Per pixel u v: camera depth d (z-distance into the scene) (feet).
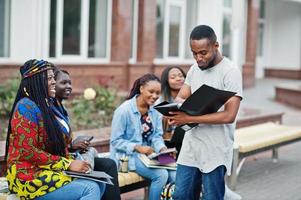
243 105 65.67
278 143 38.14
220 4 85.30
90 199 20.72
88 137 24.21
